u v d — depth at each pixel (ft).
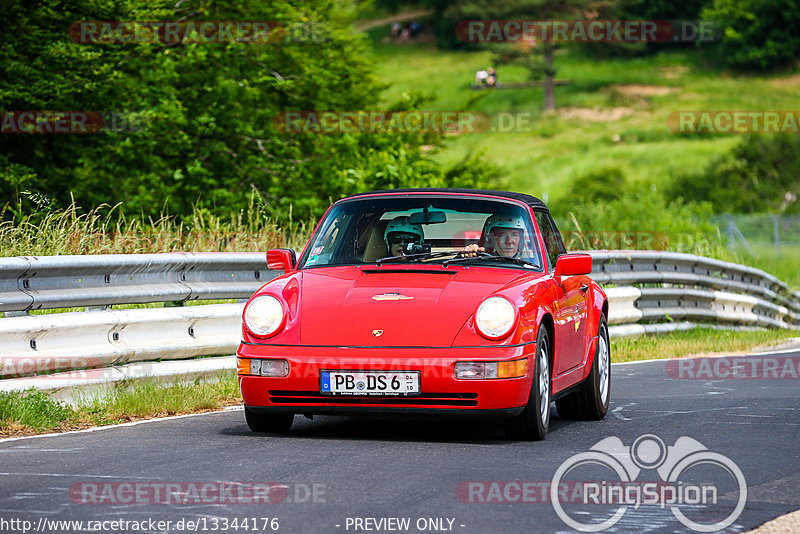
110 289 107.96
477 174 365.81
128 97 264.93
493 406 83.05
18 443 82.43
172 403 101.24
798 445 86.12
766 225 498.28
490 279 89.45
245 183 291.99
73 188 252.62
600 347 106.11
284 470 71.61
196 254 119.55
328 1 322.96
